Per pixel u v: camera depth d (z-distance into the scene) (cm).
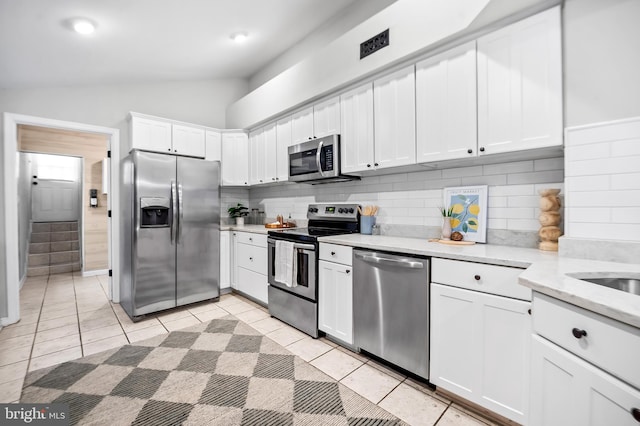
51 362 208
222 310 317
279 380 186
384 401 166
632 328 76
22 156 459
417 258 177
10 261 276
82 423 149
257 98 364
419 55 207
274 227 346
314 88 282
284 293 276
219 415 155
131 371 197
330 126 273
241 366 203
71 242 527
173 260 310
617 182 139
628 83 136
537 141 158
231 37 307
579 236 149
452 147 189
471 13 172
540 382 105
